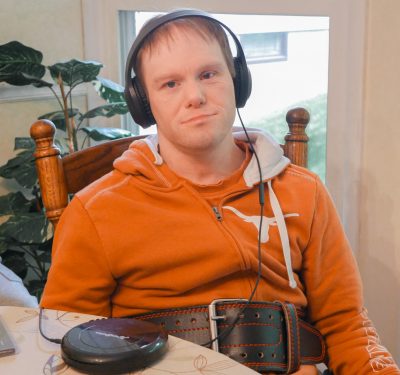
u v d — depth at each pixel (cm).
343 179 169
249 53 184
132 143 112
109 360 68
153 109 102
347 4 160
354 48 158
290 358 97
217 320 95
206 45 98
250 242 103
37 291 190
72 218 102
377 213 162
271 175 107
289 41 175
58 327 81
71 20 211
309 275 110
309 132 177
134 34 209
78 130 204
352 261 113
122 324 77
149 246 100
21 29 198
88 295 100
